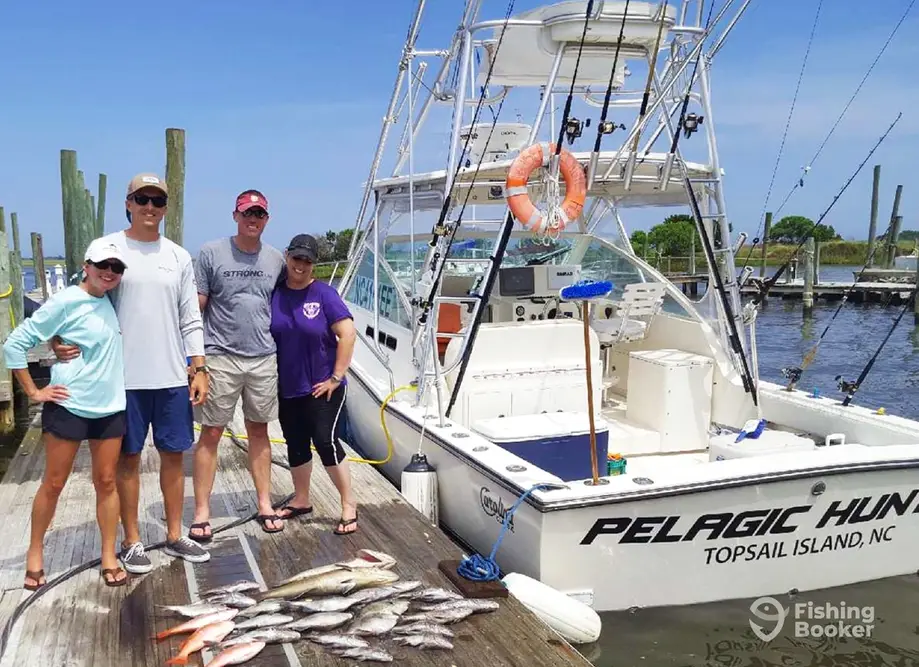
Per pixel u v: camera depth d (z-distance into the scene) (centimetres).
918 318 2155
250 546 395
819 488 384
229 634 305
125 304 336
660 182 489
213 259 376
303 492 432
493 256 468
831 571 399
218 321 382
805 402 512
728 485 368
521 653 298
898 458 395
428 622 314
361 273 671
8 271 936
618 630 368
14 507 461
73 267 1088
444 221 473
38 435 659
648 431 546
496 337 514
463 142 626
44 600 336
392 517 434
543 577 358
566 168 439
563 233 659
